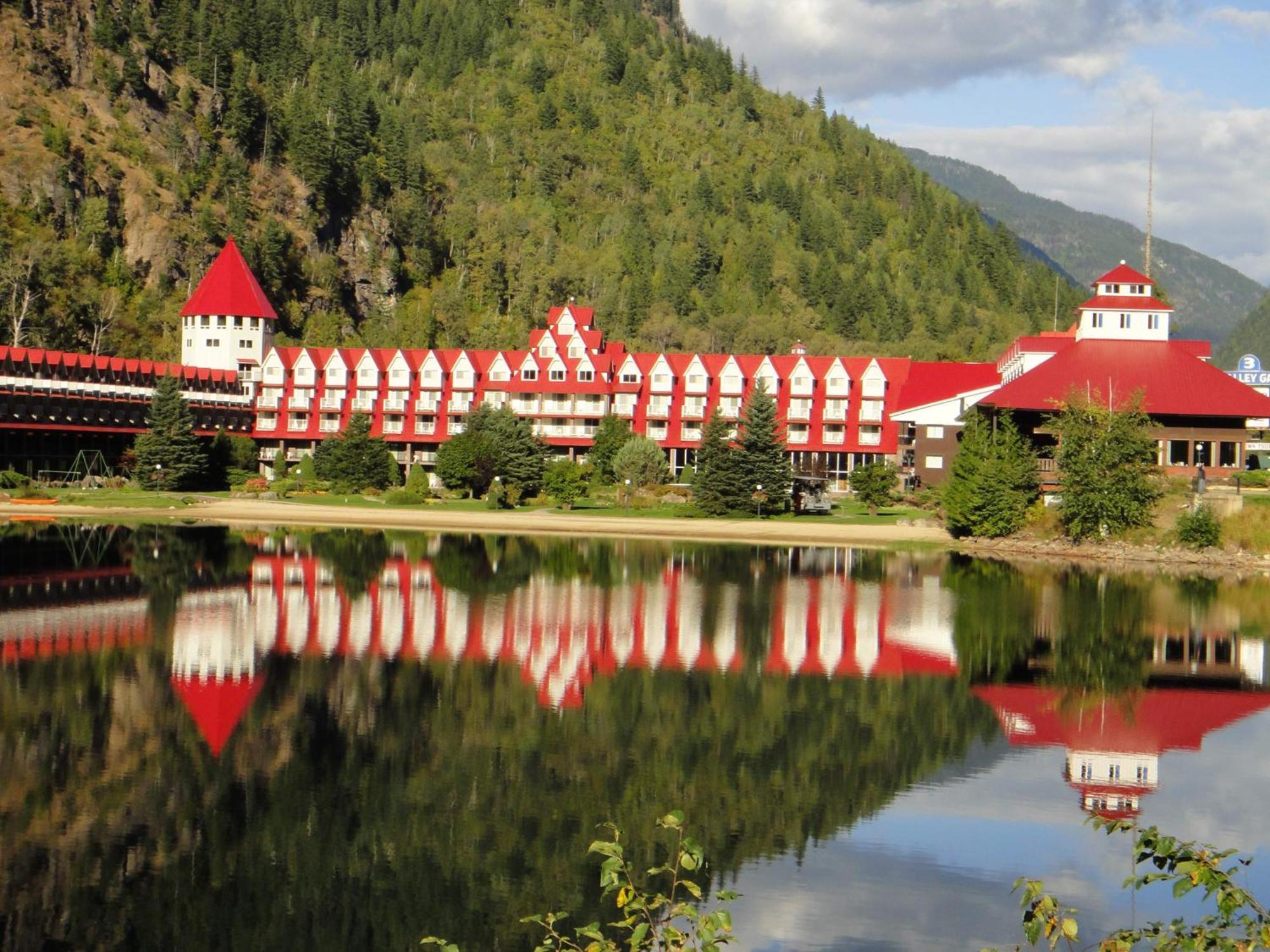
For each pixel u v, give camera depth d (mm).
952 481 122438
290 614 74500
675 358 177125
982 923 35781
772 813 43812
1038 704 58531
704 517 137625
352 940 34156
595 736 51719
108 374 157500
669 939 21844
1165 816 44312
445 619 74438
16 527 114188
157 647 64750
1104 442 114438
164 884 37062
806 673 63438
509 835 41344
